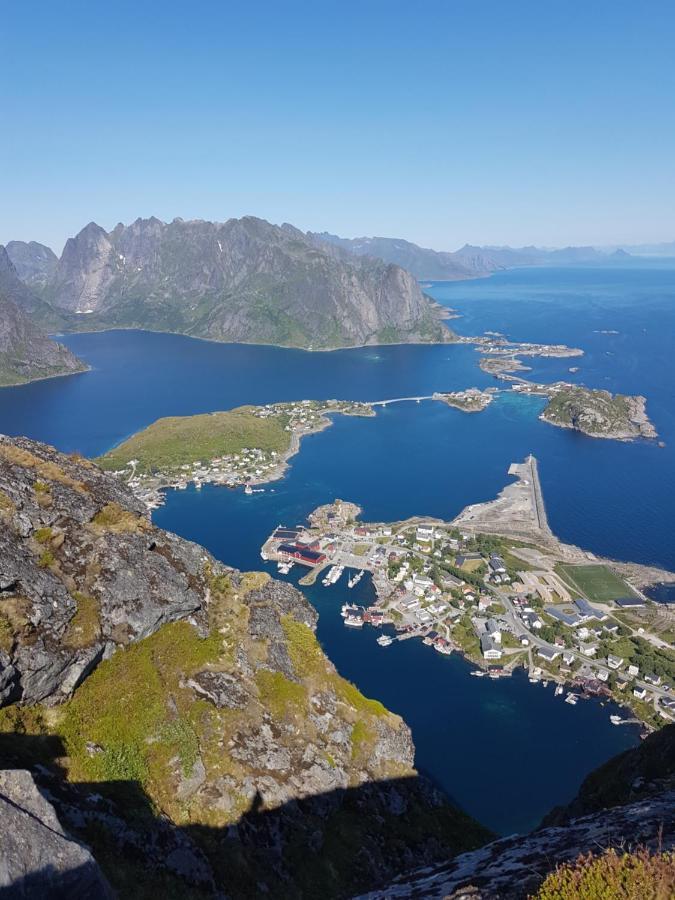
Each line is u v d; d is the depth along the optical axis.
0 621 33.72
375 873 42.09
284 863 38.16
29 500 42.84
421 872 34.06
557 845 28.84
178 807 35.53
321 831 42.03
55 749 32.62
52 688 34.88
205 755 39.47
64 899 20.58
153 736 37.50
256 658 49.19
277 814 40.22
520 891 23.41
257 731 43.62
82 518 44.62
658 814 30.05
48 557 40.50
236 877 34.38
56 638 36.44
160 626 44.16
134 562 44.50
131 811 32.31
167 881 30.16
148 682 39.75
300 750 45.62
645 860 19.66
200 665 44.34
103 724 35.84
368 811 47.06
